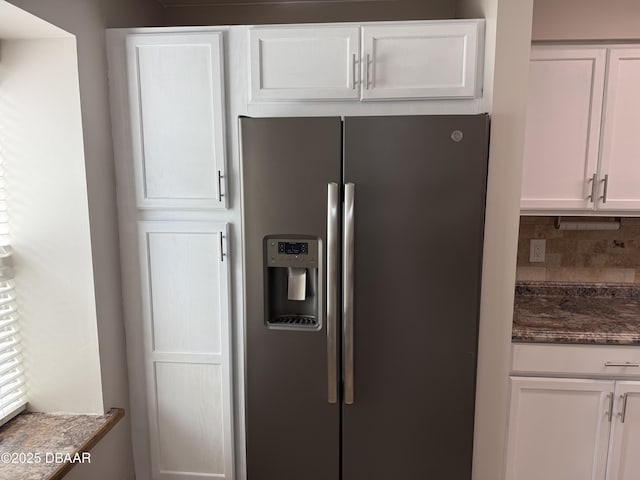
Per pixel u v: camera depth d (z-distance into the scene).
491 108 1.53
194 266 1.72
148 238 1.72
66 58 1.48
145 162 1.68
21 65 1.50
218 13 2.21
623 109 1.87
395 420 1.60
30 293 1.61
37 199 1.56
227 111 1.66
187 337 1.76
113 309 1.70
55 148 1.53
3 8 1.21
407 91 1.59
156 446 1.83
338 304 1.54
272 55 1.61
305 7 2.19
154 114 1.66
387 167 1.49
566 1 1.85
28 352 1.64
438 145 1.47
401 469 1.63
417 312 1.55
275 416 1.63
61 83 1.49
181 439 1.82
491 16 1.51
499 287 1.61
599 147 1.90
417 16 2.17
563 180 1.93
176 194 1.69
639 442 1.77
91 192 1.56
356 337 1.57
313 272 1.59
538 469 1.83
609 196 1.92
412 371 1.58
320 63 1.60
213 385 1.78
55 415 1.65
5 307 1.58
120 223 1.73
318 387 1.60
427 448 1.62
